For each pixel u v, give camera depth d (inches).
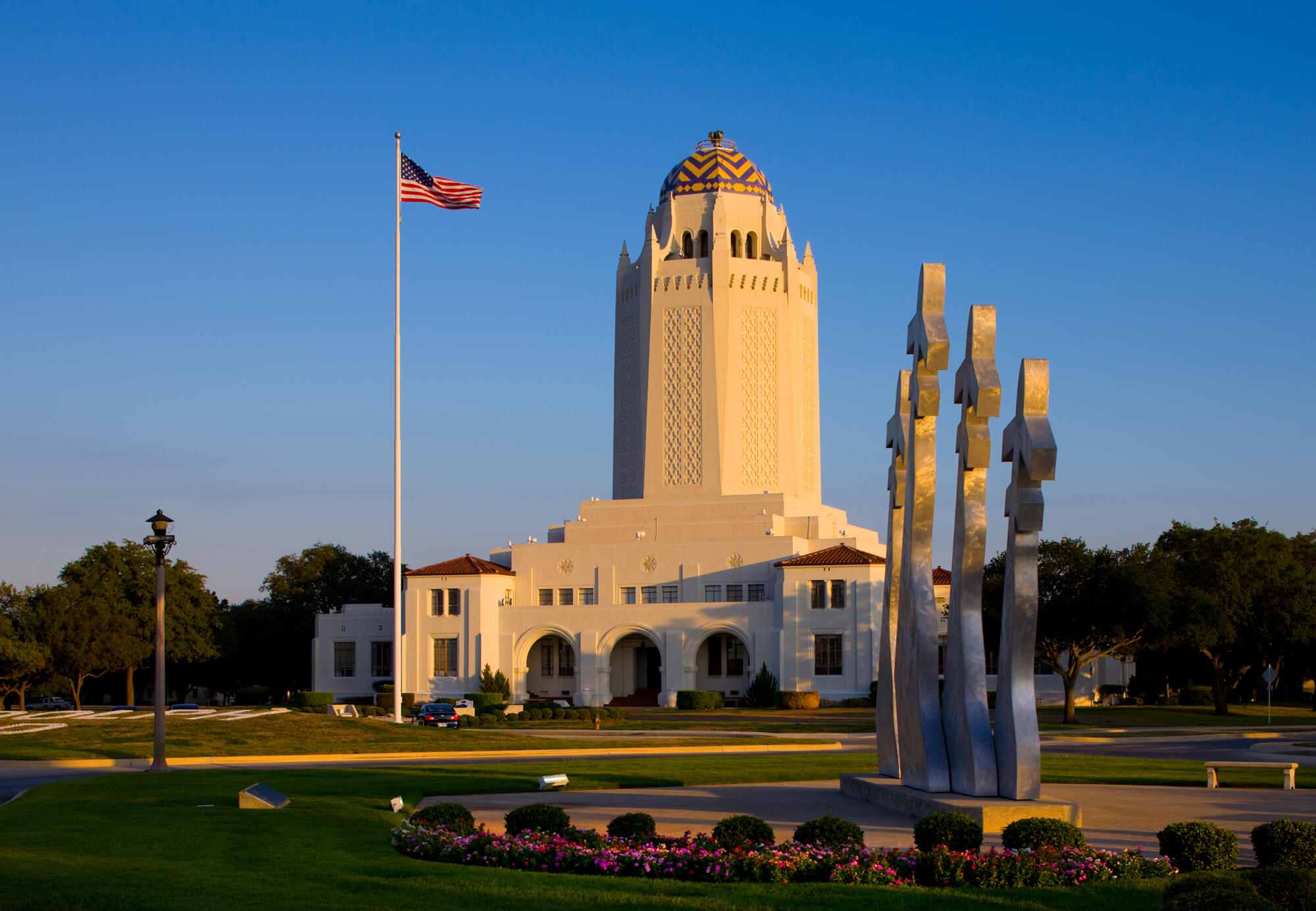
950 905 642.8
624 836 824.3
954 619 1027.9
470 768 1486.2
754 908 631.8
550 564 3710.6
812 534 3577.8
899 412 1198.9
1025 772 949.2
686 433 3671.3
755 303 3705.7
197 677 4761.3
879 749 1195.9
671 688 3420.3
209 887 660.1
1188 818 1025.5
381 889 662.5
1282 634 3216.0
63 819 942.4
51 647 3580.2
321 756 1753.2
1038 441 939.3
